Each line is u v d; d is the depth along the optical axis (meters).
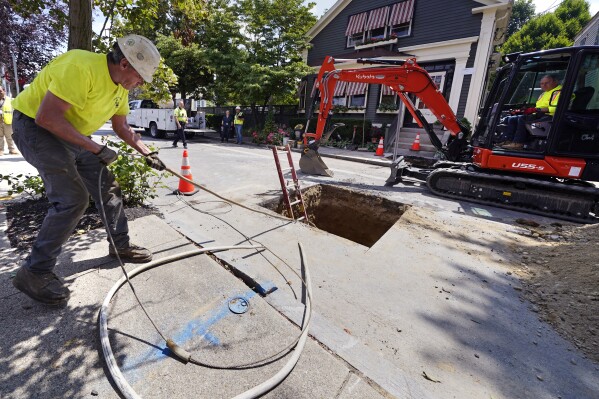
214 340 1.90
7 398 1.46
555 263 3.02
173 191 5.02
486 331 2.15
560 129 4.57
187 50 15.20
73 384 1.56
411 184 6.59
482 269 3.01
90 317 2.02
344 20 14.34
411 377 1.73
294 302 2.33
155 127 14.20
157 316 2.06
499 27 11.79
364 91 13.58
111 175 2.46
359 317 2.23
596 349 1.99
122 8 4.00
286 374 1.66
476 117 10.84
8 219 3.30
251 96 14.28
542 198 4.84
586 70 4.32
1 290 2.20
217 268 2.66
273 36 15.07
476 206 5.22
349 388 1.62
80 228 3.19
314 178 6.71
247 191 5.34
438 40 11.41
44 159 1.88
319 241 3.45
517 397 1.65
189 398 1.53
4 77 13.01
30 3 3.72
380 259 3.11
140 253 2.66
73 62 1.79
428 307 2.39
